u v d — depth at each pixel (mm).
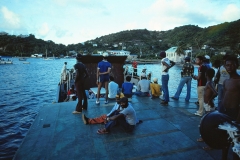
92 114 6246
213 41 107125
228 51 85562
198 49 112688
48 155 3869
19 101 19531
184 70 7914
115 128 5223
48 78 42094
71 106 7125
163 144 4328
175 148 4148
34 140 4500
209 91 4594
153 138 4625
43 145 4266
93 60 12016
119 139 4574
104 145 4281
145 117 6066
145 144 4324
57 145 4277
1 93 23703
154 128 5215
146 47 149500
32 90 26531
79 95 6273
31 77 43406
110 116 5234
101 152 3990
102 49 199000
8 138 10391
